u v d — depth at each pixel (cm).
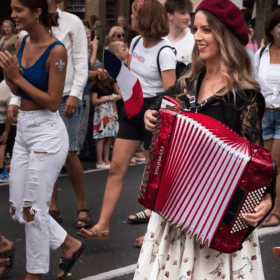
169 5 630
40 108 429
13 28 1086
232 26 304
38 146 428
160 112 298
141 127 523
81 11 1662
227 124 304
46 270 438
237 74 304
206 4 306
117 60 451
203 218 290
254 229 289
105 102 892
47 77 424
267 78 618
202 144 288
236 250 288
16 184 438
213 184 287
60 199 714
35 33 421
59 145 435
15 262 512
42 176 428
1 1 1492
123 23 1345
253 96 303
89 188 775
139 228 605
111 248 546
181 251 314
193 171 291
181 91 325
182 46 633
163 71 517
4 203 700
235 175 279
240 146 282
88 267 502
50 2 429
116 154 530
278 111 609
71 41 571
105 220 534
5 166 825
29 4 411
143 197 306
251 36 1073
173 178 297
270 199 290
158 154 299
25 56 429
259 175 277
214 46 307
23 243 561
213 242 287
